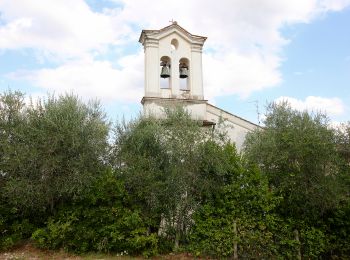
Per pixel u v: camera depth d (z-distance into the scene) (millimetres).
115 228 16266
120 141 18359
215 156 17141
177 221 17078
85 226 16281
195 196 17344
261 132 20016
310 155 16906
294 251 16797
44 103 17484
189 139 17234
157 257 16156
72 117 16750
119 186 16656
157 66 25109
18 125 17078
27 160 16047
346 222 17469
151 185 16828
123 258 15781
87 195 16359
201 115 25125
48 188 16031
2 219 16281
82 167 16359
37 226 16891
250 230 16766
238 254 16422
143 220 16719
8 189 15688
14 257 15117
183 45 26125
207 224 16672
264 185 17125
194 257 16297
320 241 16922
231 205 16938
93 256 15805
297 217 17438
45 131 16266
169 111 18562
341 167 18031
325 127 18000
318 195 16781
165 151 17781
